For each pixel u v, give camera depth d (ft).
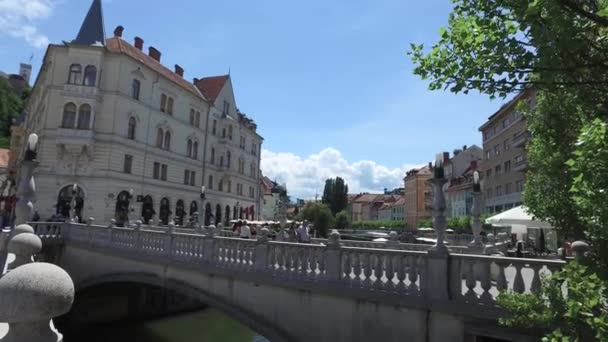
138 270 48.03
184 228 75.41
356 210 464.24
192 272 40.96
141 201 123.24
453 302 24.44
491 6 10.71
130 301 67.15
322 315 30.01
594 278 9.92
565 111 16.65
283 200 59.77
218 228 72.08
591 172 9.68
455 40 11.47
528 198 22.40
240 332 65.00
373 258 28.25
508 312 22.24
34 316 8.32
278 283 32.50
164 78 138.62
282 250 33.12
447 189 235.61
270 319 33.17
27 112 176.14
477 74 10.93
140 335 60.54
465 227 144.77
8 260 38.68
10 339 8.67
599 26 9.78
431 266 25.67
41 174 106.83
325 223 165.27
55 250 61.98
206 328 66.49
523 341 21.94
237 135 193.98
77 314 59.47
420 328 25.72
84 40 116.88
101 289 63.21
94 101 111.96
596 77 10.53
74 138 108.68
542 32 9.38
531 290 22.16
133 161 123.44
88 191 110.42
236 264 36.47
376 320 27.48
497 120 165.58
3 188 167.12
